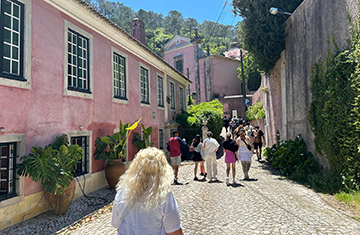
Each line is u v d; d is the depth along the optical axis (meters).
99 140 7.34
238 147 8.15
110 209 5.74
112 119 8.53
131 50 10.04
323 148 7.30
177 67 36.84
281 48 11.09
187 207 5.50
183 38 36.22
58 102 6.08
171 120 15.26
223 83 35.41
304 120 8.95
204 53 34.78
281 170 8.76
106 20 7.71
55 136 5.93
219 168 10.55
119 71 9.39
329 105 6.80
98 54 7.89
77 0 6.45
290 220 4.48
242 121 22.38
